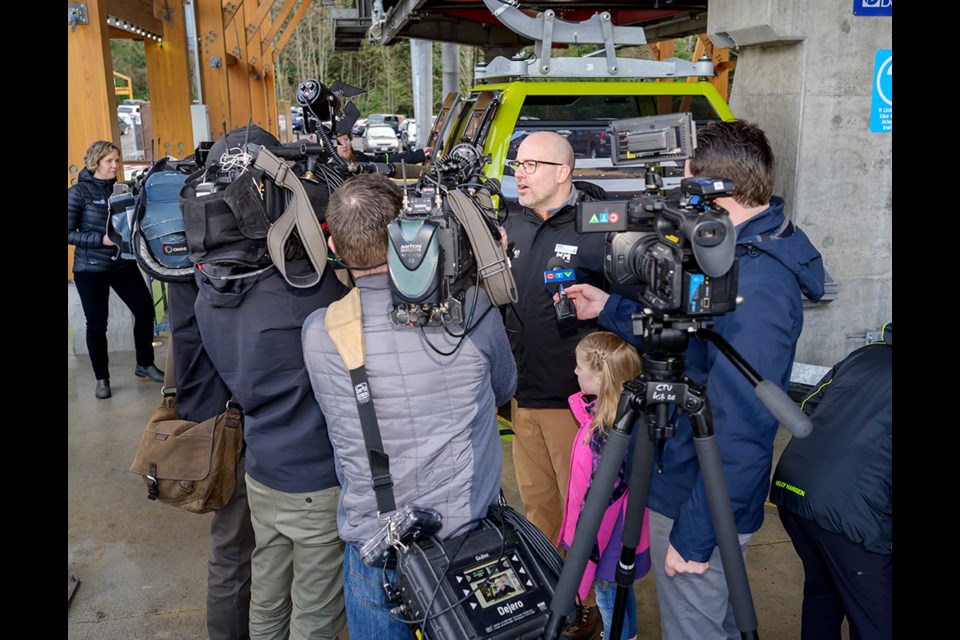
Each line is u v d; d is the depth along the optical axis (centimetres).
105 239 572
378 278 200
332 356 194
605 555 264
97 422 554
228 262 213
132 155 3525
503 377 210
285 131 2981
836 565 215
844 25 529
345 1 5128
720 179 169
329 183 241
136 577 367
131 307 620
